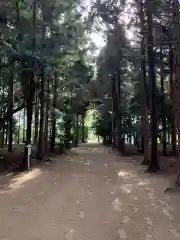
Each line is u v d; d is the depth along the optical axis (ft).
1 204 30.96
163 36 59.00
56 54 53.83
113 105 129.18
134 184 43.52
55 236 21.30
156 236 21.21
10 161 67.72
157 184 43.14
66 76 80.18
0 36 50.31
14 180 46.91
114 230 22.58
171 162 68.08
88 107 182.80
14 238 20.85
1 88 84.43
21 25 52.24
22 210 28.53
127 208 29.27
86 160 83.87
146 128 71.87
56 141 132.26
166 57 83.61
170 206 29.89
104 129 177.27
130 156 98.32
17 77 66.23
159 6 47.67
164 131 90.99
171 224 23.99
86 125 272.10
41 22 55.62
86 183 44.60
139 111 96.22
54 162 74.59
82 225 23.85
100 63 98.07
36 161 71.00
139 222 24.59
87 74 80.48
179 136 42.04
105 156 99.76
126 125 116.16
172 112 86.38
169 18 55.36
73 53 59.77
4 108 84.48
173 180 45.60
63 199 33.37
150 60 59.98
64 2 57.00
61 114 94.43
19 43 50.62
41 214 27.09
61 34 56.13
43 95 74.13
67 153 107.24
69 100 120.26
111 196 35.01
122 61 90.94
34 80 60.75
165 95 91.50
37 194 36.22
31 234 21.70
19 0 50.75
